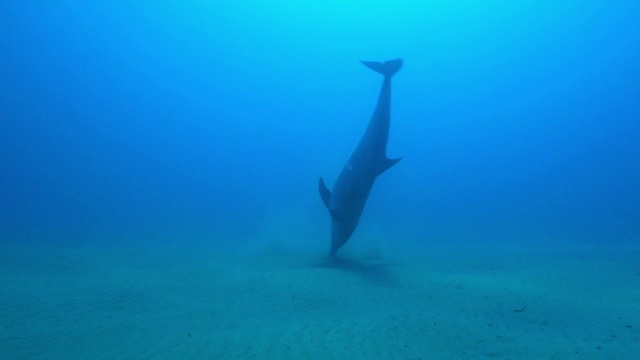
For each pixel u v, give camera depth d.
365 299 8.87
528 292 9.47
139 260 13.92
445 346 6.13
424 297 9.11
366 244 19.53
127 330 6.75
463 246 19.47
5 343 6.23
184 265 12.96
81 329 6.84
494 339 6.49
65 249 16.44
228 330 6.68
